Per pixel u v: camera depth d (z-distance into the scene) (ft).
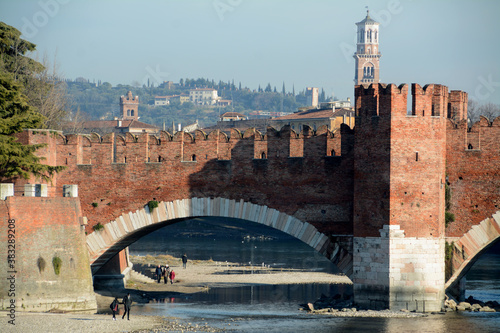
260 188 620.08
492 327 509.35
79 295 592.60
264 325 539.29
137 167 652.89
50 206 584.81
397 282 555.69
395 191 555.28
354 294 572.92
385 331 501.56
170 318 574.97
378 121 560.61
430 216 558.56
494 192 577.84
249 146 624.59
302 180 605.73
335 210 594.24
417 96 558.97
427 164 558.97
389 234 554.05
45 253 579.07
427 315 545.44
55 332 494.59
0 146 618.85
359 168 571.28
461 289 623.36
